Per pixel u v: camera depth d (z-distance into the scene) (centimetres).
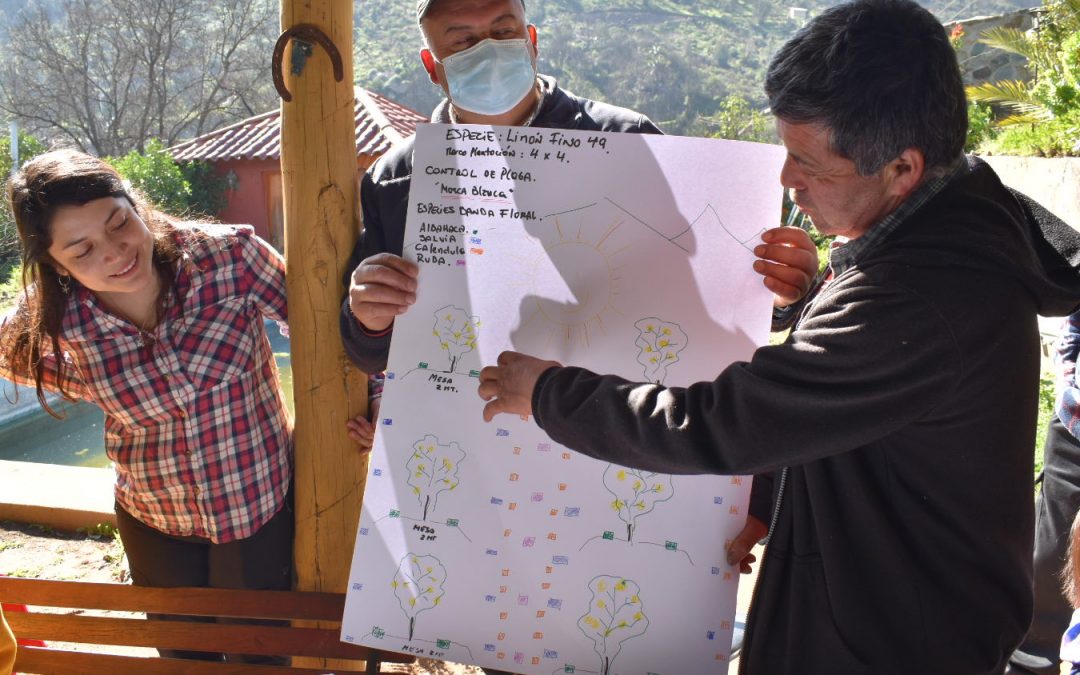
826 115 121
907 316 121
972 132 962
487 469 180
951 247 124
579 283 173
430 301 180
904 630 139
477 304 178
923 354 121
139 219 198
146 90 2736
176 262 208
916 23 120
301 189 207
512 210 175
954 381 123
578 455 177
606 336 173
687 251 168
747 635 157
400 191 206
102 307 206
